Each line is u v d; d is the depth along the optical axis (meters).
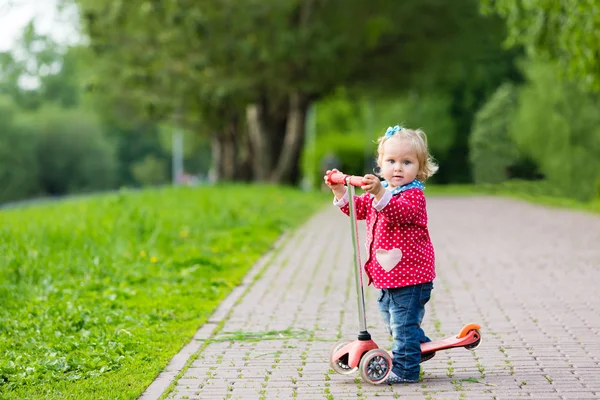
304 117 33.47
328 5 30.17
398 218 5.50
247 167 38.91
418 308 5.65
